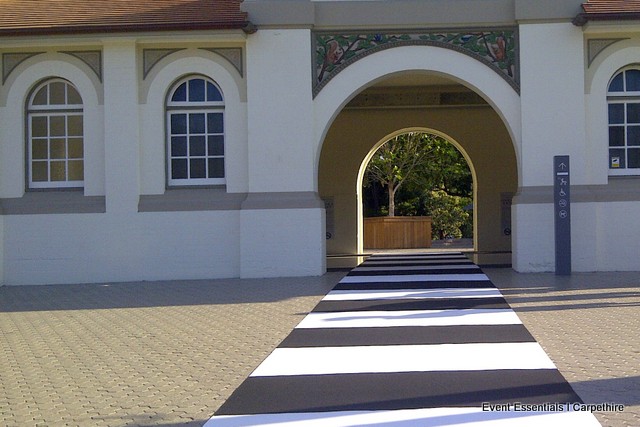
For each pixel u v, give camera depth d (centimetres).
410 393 707
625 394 688
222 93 1789
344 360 848
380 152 3694
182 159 1808
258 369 818
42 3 1862
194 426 632
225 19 1736
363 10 1767
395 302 1277
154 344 984
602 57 1739
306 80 1764
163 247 1769
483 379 750
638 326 1020
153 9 1805
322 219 1759
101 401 717
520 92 1747
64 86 1822
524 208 1730
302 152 1756
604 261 1722
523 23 1741
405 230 3241
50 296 1536
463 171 4000
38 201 1789
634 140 1758
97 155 1795
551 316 1105
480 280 1584
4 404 718
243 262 1741
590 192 1723
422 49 1773
